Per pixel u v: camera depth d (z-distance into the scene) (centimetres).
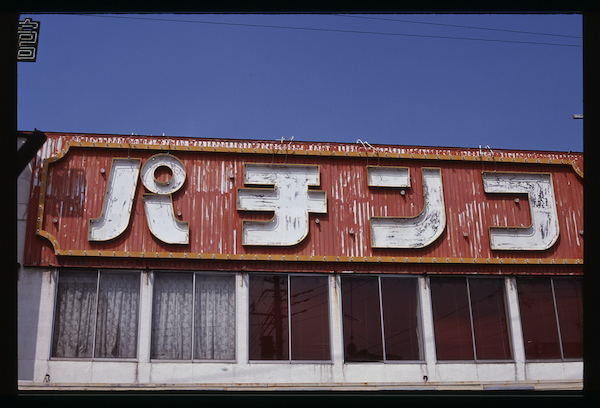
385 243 1742
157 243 1642
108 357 1547
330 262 1695
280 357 1606
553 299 1778
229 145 1764
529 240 1812
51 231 1605
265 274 1667
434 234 1772
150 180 1692
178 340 1589
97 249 1611
